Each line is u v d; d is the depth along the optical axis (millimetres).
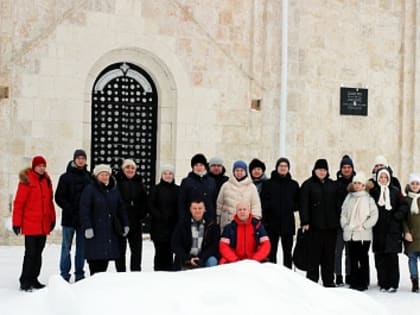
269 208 10969
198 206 9312
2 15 13906
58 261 12445
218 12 15820
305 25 16766
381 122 17859
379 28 17828
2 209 13930
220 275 6047
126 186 10602
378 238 10945
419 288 11180
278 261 13055
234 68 15977
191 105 15570
